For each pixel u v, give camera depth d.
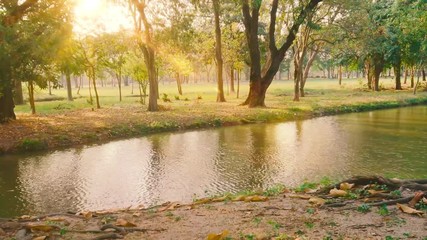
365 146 22.58
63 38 14.84
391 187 10.22
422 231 7.12
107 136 26.62
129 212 10.21
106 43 37.84
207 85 120.19
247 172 17.12
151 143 24.70
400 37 58.03
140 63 46.34
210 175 16.75
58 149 23.03
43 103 50.81
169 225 8.38
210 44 57.28
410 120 34.12
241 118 33.97
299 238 6.87
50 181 16.22
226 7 42.53
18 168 18.50
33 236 7.61
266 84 41.97
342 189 10.40
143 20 35.31
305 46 49.12
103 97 65.44
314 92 68.88
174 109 39.84
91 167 18.55
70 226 8.52
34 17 15.54
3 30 13.46
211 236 6.83
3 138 23.30
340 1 42.03
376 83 68.56
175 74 73.19
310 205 9.34
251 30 40.69
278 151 21.61
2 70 15.20
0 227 8.10
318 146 22.86
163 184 15.57
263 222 8.10
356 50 53.25
